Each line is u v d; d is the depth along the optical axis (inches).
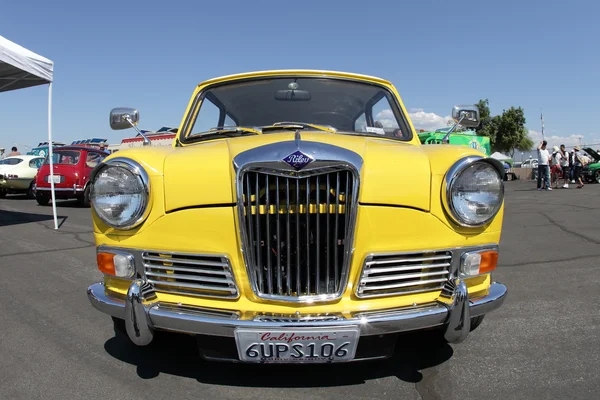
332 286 93.8
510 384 101.7
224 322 86.8
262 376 106.0
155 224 95.7
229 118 139.5
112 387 101.6
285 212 90.7
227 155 97.8
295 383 102.8
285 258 92.4
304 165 88.9
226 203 93.4
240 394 98.0
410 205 95.3
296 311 91.6
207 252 94.3
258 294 91.9
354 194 91.0
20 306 156.4
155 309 91.9
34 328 136.7
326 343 86.7
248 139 106.0
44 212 434.9
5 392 99.7
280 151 90.7
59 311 151.6
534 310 147.9
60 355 118.1
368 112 141.6
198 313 91.2
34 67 310.8
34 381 104.6
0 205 509.0
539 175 655.8
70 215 407.5
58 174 481.7
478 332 131.0
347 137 110.4
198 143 125.5
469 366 110.6
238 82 147.6
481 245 99.7
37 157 632.4
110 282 102.2
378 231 94.1
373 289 94.4
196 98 145.6
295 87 145.0
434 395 97.5
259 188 90.7
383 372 107.7
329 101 142.0
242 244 91.7
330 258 92.8
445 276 98.6
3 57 287.0
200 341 95.5
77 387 101.7
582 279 180.5
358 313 91.2
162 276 96.0
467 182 95.7
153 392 99.3
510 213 371.6
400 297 96.5
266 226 91.0
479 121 146.6
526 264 204.8
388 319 87.9
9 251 243.9
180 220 94.8
